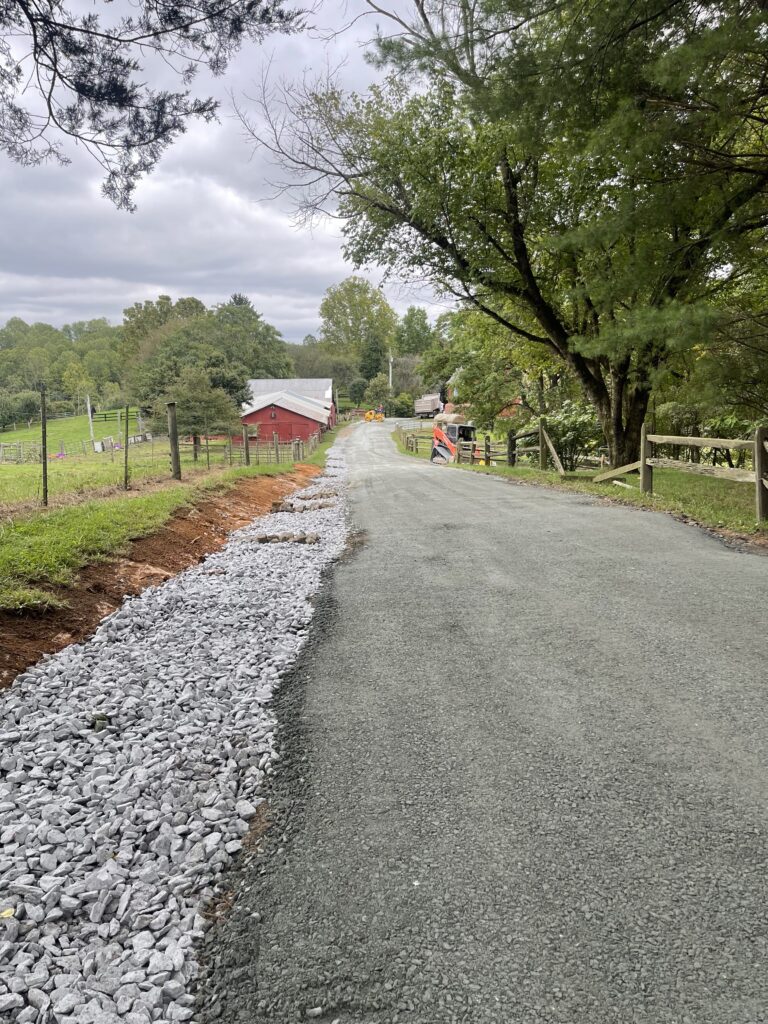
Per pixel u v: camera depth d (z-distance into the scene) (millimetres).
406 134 13281
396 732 3572
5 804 2941
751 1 5871
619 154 7469
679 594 5582
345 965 2090
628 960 2043
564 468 18453
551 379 22578
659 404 14445
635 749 3246
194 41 5309
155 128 5695
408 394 101125
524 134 8195
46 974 2064
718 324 7711
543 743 3352
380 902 2350
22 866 2537
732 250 8188
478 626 5129
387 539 8922
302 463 28875
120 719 3811
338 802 2973
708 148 7496
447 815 2820
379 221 14328
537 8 7188
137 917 2314
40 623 5039
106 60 5285
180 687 4293
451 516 10516
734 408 9383
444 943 2148
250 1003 1979
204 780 3213
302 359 114062
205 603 6121
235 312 88312
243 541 9586
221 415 36438
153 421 36781
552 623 5078
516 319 17500
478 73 8500
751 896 2273
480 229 13828
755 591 5566
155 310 90312
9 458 31734
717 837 2582
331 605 5969
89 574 6277
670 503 10102
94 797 3031
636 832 2633
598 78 7195
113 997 1996
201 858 2625
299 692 4172
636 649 4473
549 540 8023
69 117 5574
